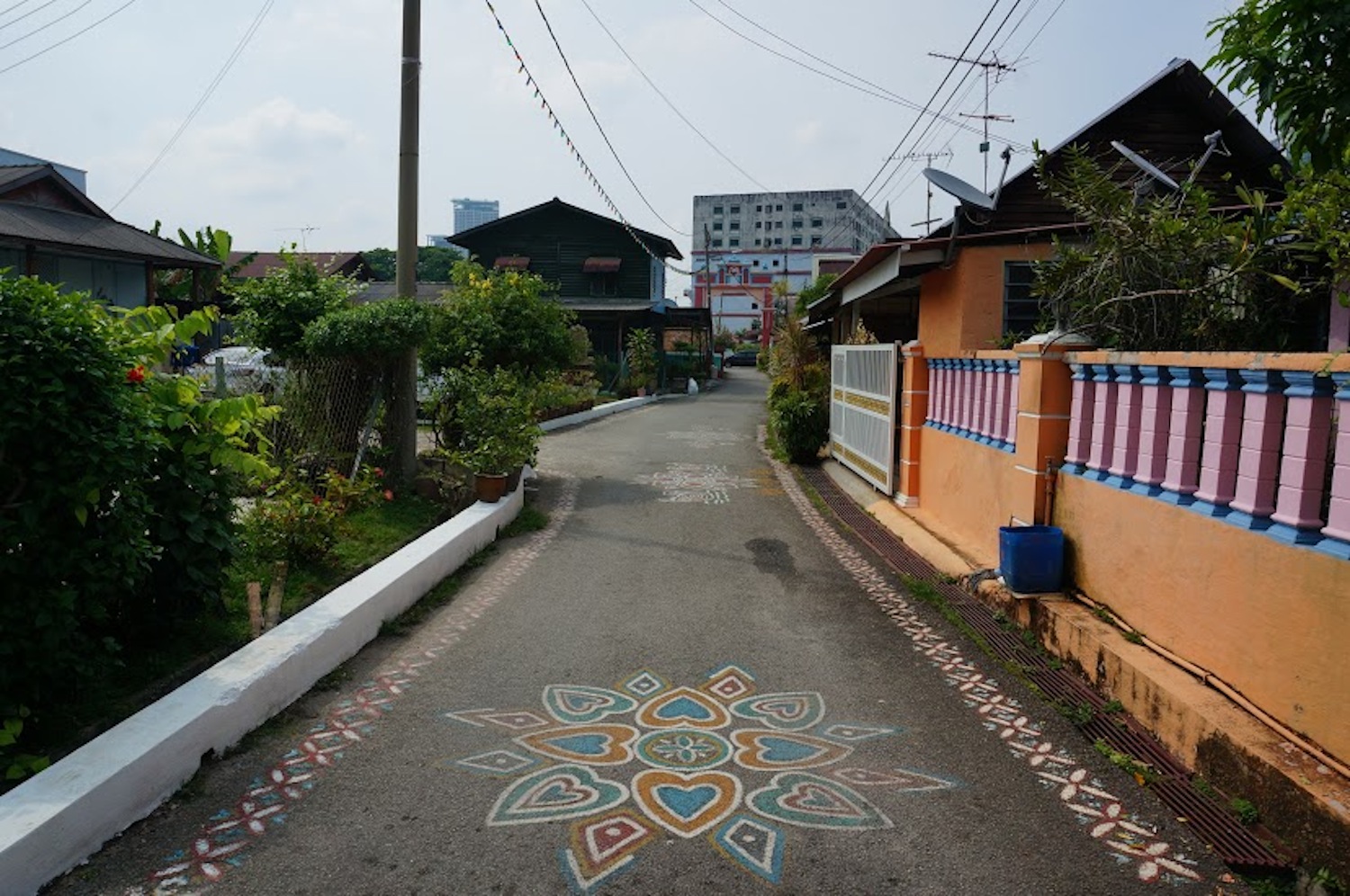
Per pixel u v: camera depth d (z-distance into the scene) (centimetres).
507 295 1255
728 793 379
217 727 404
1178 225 547
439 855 332
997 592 613
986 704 476
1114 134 1112
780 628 610
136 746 359
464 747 422
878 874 321
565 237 3550
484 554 816
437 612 643
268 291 977
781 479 1288
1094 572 526
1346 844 292
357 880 316
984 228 1055
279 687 457
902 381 1019
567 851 335
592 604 666
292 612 569
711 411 2512
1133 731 422
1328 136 390
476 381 1050
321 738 430
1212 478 410
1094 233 649
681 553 830
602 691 495
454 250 5728
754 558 816
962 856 332
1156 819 357
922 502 952
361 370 959
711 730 443
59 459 361
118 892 305
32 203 1652
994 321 921
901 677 517
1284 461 362
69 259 1661
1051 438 587
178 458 464
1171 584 441
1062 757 414
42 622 356
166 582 467
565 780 390
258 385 954
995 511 703
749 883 316
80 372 369
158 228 2039
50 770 337
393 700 479
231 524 523
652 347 3197
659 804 370
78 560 377
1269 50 390
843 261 5175
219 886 310
